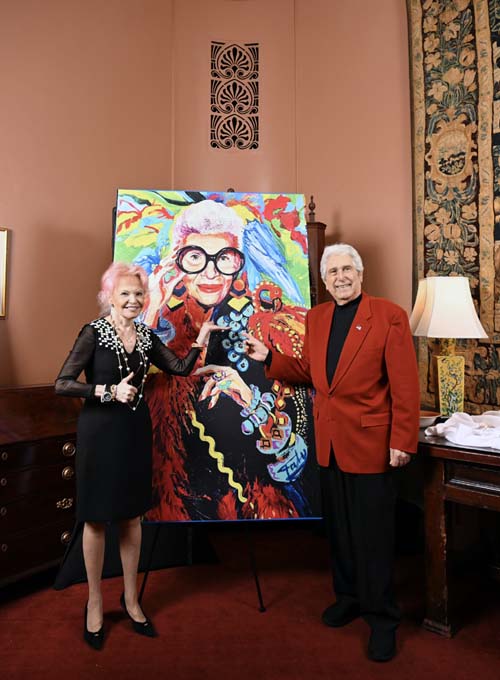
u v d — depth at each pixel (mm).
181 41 4422
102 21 4055
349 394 2395
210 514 2637
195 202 2852
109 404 2402
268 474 2686
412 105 3662
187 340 2707
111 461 2363
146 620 2510
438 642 2416
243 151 4445
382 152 3949
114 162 4090
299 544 3641
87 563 2426
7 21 3617
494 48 3215
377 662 2252
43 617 2656
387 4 3945
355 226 4102
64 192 3844
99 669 2205
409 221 3803
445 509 2494
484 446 2379
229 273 2793
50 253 3770
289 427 2730
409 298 3801
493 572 3012
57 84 3824
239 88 4465
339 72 4199
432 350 3541
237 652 2328
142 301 2432
